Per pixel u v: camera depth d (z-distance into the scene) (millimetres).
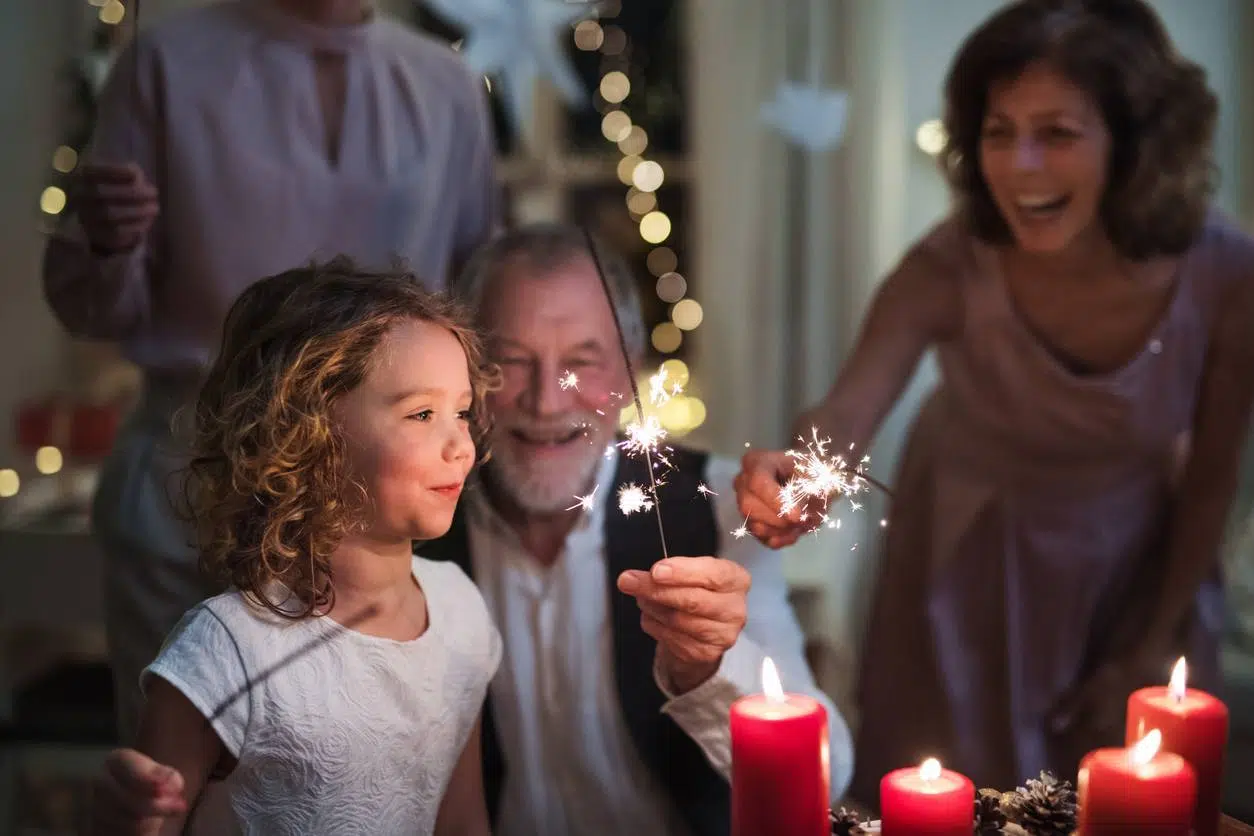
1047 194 1254
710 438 2822
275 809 868
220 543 859
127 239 1287
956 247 1422
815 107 2635
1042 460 1438
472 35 2453
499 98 2650
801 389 2783
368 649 887
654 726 1100
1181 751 797
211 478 881
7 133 2695
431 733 926
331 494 845
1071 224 1272
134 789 707
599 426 1090
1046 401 1391
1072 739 1470
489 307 1065
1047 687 1465
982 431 1469
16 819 2193
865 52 2686
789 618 1174
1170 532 1461
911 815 747
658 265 2971
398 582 920
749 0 2732
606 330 1080
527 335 1054
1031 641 1462
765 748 740
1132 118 1249
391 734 894
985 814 871
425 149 1505
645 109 2957
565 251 1091
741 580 903
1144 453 1423
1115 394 1354
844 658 2559
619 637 1112
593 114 2967
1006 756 1465
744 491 1075
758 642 1132
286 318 852
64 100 2834
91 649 2801
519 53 2439
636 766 1111
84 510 2484
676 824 1111
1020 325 1381
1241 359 1379
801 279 2771
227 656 840
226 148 1390
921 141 2748
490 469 1104
